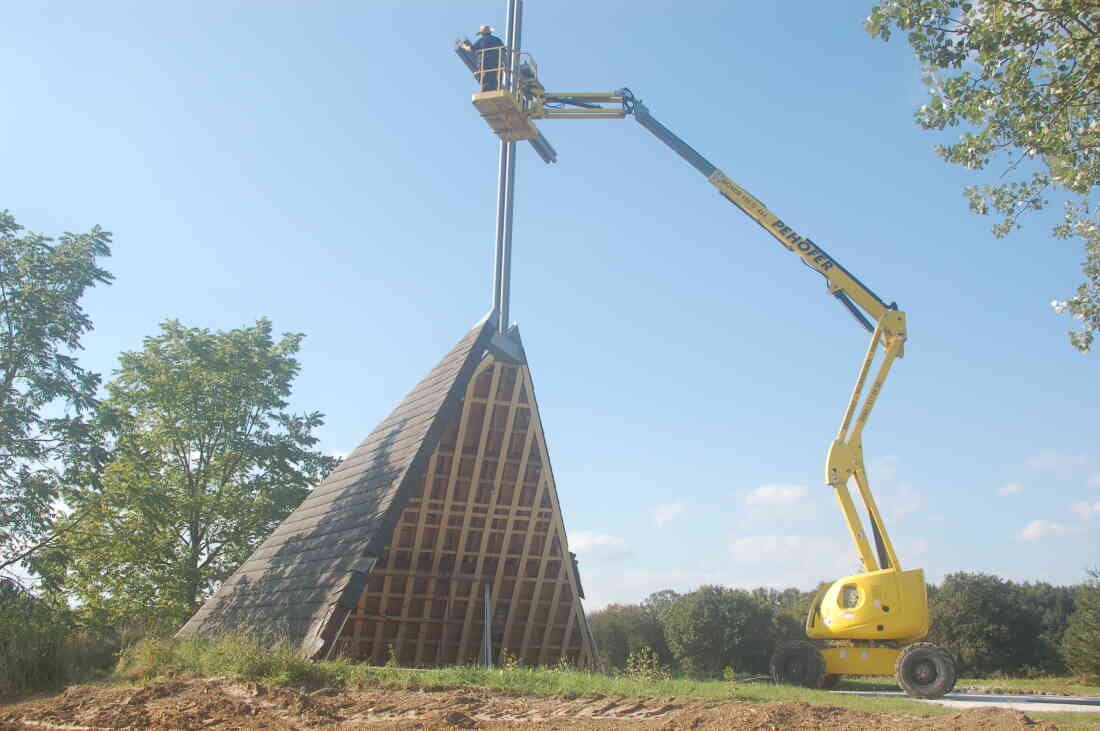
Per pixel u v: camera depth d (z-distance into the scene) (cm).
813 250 2084
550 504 2217
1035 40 1107
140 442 3325
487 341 2073
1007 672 4734
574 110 2286
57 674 1675
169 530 3422
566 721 1081
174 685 1409
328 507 2527
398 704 1223
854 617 1834
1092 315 1509
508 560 2262
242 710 1194
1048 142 1158
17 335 2600
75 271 2725
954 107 1175
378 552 1878
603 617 6131
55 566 2611
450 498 2161
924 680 1677
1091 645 3747
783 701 1161
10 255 2680
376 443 2622
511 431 2150
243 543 3544
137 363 3512
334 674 1480
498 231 2378
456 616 2270
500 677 1447
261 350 3809
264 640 1903
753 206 2150
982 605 4919
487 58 2192
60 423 2622
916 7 1138
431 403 2205
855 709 1095
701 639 4975
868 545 1900
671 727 991
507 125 2214
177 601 3195
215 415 3572
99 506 2855
